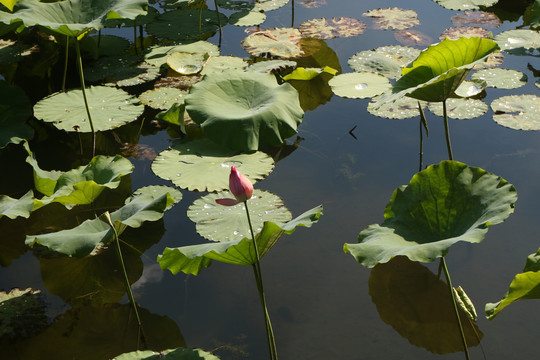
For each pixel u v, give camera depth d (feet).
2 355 9.48
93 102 16.10
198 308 10.44
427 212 8.64
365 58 18.66
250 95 14.88
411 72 11.45
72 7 14.38
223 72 15.42
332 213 12.62
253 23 21.15
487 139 14.99
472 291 10.46
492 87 17.34
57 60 19.26
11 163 14.82
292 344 9.59
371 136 15.44
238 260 8.23
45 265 11.51
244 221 11.78
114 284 11.03
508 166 13.83
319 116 16.42
